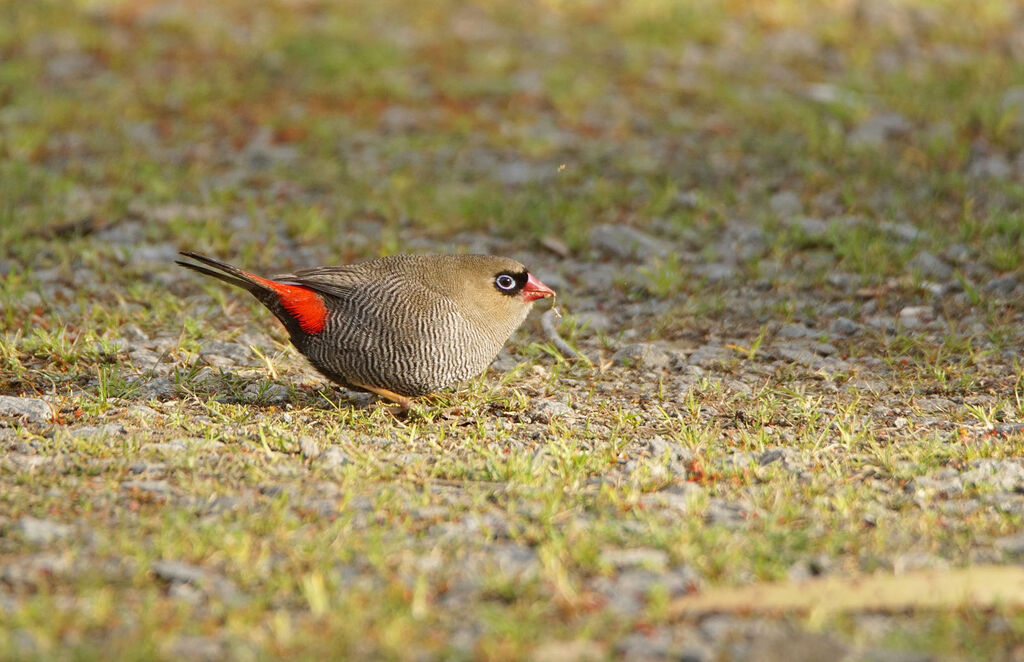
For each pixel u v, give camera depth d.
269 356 12.03
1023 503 8.35
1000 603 6.75
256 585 7.00
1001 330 12.64
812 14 26.25
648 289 14.38
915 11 26.17
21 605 6.66
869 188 17.33
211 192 17.45
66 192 17.44
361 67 22.88
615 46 24.59
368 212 17.08
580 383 11.62
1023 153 18.36
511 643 6.32
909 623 6.66
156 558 7.27
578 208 16.78
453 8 26.84
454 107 21.47
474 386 11.07
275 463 9.02
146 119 20.83
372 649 6.28
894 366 11.92
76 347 11.82
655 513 8.17
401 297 10.04
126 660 6.05
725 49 24.47
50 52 23.80
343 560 7.31
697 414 10.55
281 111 21.22
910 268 14.58
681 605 6.79
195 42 24.47
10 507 8.00
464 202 17.06
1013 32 25.17
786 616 6.71
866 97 21.19
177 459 8.97
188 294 14.08
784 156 18.80
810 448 9.58
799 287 14.31
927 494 8.57
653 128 20.25
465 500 8.40
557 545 7.44
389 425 10.15
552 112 21.23
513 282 10.41
